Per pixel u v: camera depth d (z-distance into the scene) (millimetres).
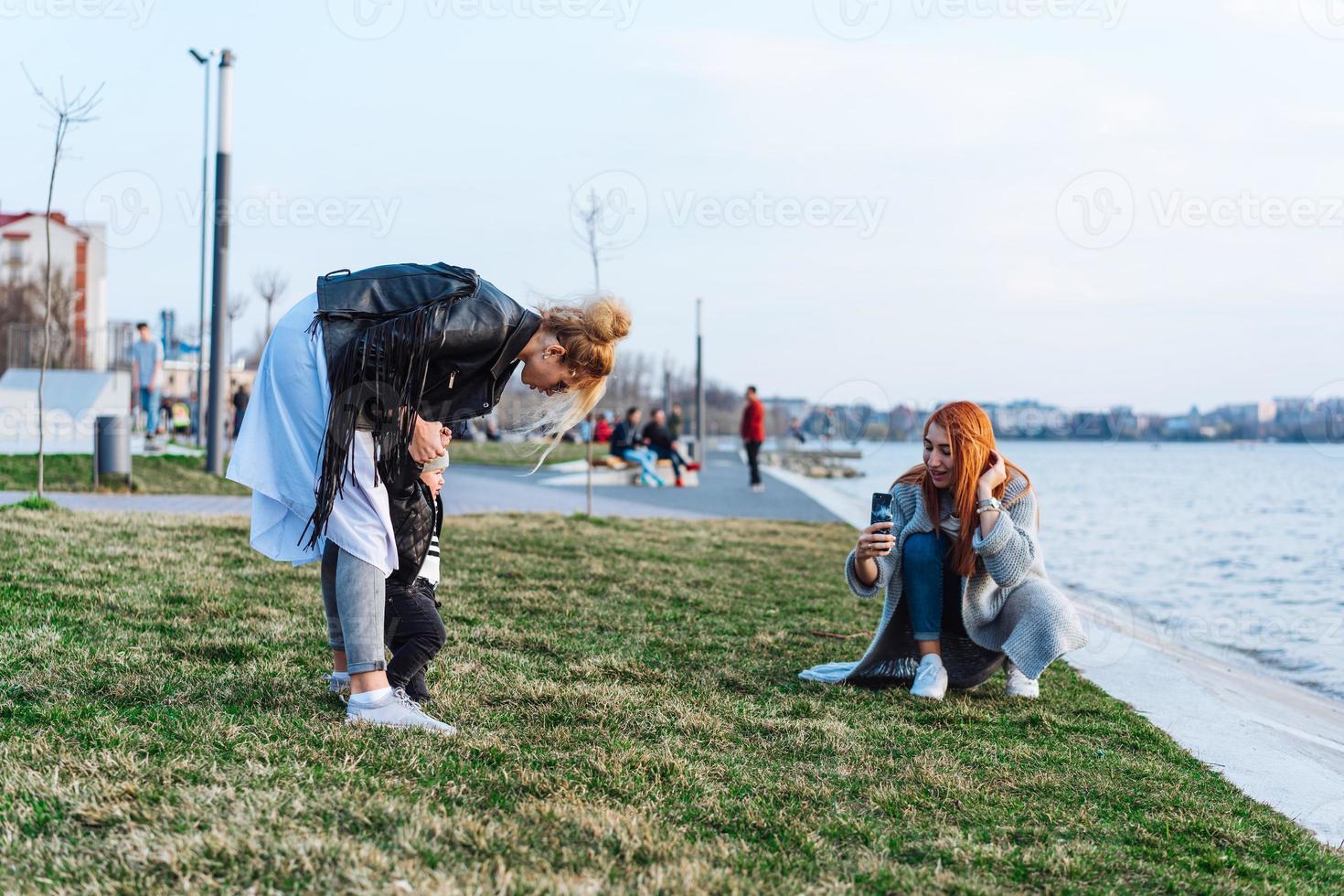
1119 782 3355
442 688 3799
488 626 5051
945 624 4457
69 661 3705
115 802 2389
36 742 2781
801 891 2234
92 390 19000
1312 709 5121
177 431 26094
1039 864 2551
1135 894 2432
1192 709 4633
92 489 12805
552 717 3537
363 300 3059
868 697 4250
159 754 2771
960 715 4031
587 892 2084
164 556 6215
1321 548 14016
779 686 4355
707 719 3633
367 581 3197
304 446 3098
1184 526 17578
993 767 3367
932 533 4383
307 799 2453
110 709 3186
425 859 2186
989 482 4230
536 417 3357
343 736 3018
